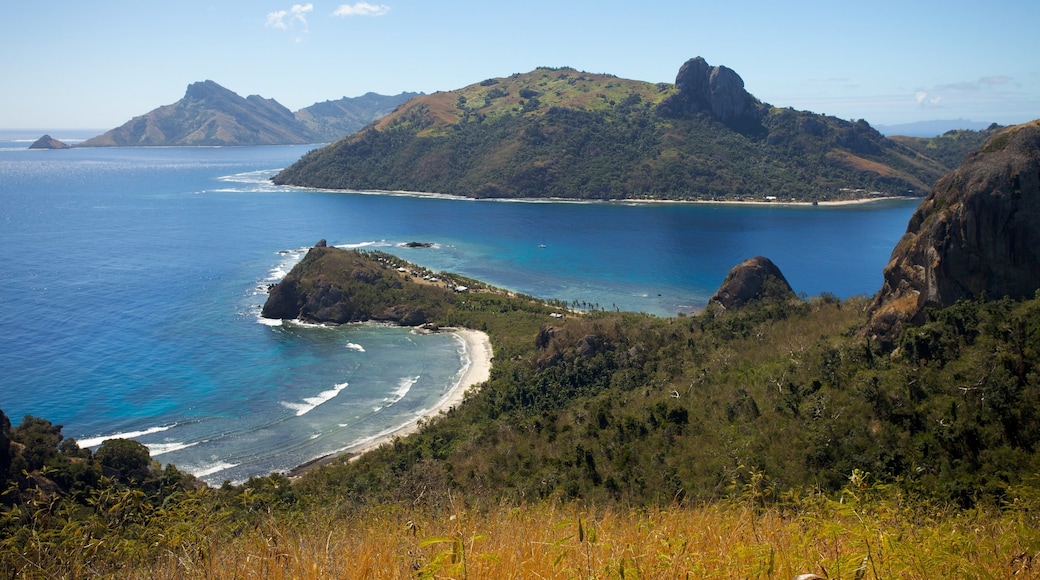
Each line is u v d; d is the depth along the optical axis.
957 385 34.59
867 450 32.84
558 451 43.38
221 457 58.59
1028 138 44.22
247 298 114.06
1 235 168.88
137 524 15.00
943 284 44.06
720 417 42.62
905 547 8.91
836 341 49.72
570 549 9.61
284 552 10.51
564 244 168.75
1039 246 41.94
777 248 164.38
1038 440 29.42
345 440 62.28
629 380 61.97
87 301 109.25
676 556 9.29
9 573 12.20
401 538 11.86
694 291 126.38
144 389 74.19
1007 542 10.77
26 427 41.69
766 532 12.12
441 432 58.19
